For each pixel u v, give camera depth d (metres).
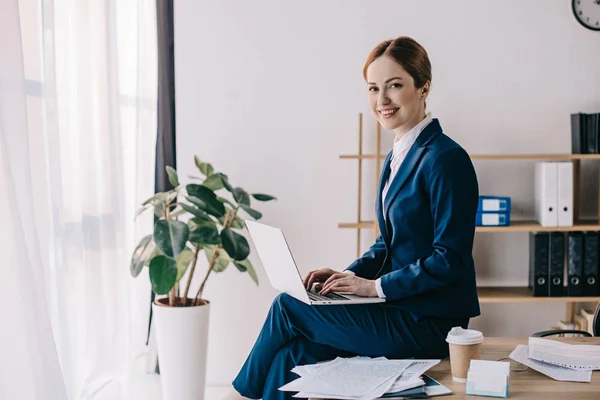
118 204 3.57
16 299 2.56
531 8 4.02
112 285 3.55
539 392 1.75
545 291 3.86
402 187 2.27
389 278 2.16
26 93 2.81
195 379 3.45
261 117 4.03
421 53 2.27
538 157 3.81
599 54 4.03
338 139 4.04
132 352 3.97
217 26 3.99
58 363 2.76
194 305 3.54
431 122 2.30
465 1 4.01
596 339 2.25
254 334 4.08
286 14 4.00
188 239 3.28
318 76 4.02
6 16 2.54
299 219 4.06
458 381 1.86
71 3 3.24
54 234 3.00
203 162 4.03
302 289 2.08
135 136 3.87
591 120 3.83
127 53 3.85
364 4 4.00
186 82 4.00
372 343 2.19
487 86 4.04
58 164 3.02
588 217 4.10
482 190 4.10
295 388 1.79
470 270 2.29
